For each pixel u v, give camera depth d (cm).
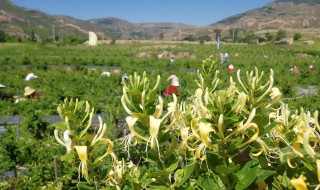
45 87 2469
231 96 183
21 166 846
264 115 193
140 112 192
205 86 243
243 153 198
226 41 13888
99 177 226
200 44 9975
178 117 208
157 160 199
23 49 7656
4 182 746
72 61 5047
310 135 169
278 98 197
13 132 992
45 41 10212
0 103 1691
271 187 201
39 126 1051
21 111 1645
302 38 12669
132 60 5041
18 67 4212
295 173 197
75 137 195
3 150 824
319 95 1783
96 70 3791
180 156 235
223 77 2241
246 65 4369
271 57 6744
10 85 2625
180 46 9019
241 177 187
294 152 181
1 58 5056
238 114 188
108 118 1127
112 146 199
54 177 737
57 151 816
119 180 222
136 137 195
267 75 2886
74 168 694
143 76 193
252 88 191
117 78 2811
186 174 192
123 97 191
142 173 208
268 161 188
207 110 182
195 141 206
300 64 4722
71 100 204
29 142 890
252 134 187
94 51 7481
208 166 194
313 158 155
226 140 182
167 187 201
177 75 3059
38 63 4928
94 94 2120
